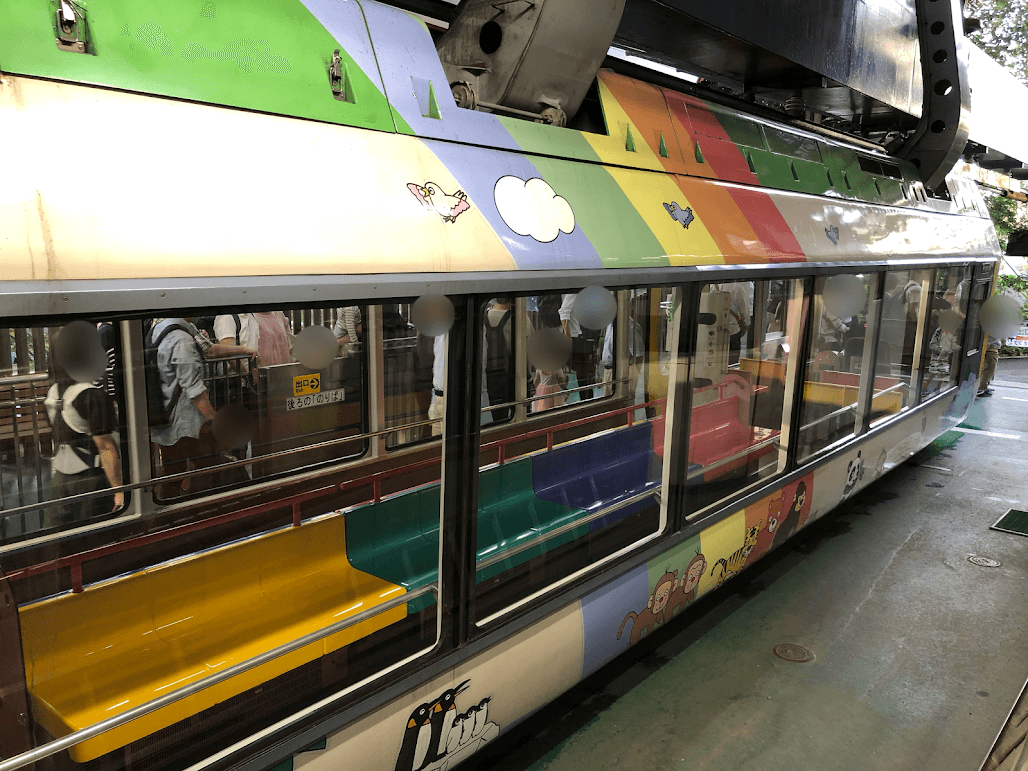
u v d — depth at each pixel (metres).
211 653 2.34
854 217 4.50
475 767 2.83
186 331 3.14
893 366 5.33
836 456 4.55
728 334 3.62
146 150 1.63
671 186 3.12
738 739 3.01
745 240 3.36
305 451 3.65
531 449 3.97
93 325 1.50
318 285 1.78
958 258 5.84
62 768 1.84
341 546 3.04
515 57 2.58
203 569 2.60
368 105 2.12
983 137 6.95
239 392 3.43
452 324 2.12
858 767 2.86
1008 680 3.46
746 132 3.88
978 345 7.10
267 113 1.89
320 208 1.87
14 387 2.67
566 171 2.66
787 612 4.09
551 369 2.92
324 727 1.94
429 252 2.06
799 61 4.27
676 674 3.48
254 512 2.72
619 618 2.91
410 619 2.42
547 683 2.66
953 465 6.99
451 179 2.23
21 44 1.53
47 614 2.22
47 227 1.44
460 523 2.26
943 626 3.96
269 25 1.97
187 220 1.63
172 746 1.89
